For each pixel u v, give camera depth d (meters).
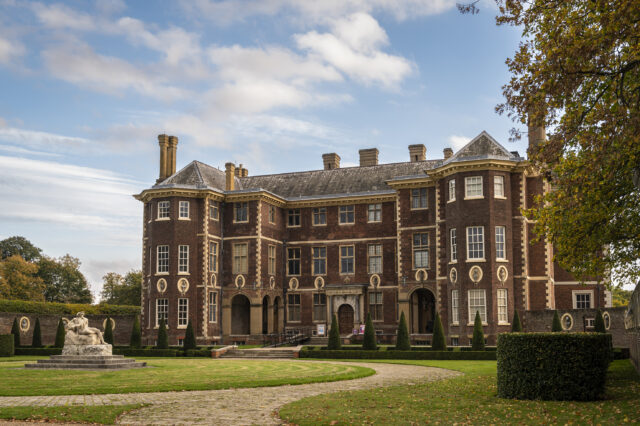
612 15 17.44
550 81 19.19
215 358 43.81
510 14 20.75
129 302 92.06
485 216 46.22
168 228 53.72
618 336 39.53
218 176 60.91
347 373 28.94
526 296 46.44
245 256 56.03
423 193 53.12
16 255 84.06
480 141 48.81
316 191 60.16
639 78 19.19
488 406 17.52
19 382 25.11
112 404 18.89
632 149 18.84
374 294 55.81
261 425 15.59
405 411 17.16
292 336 53.97
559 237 23.53
